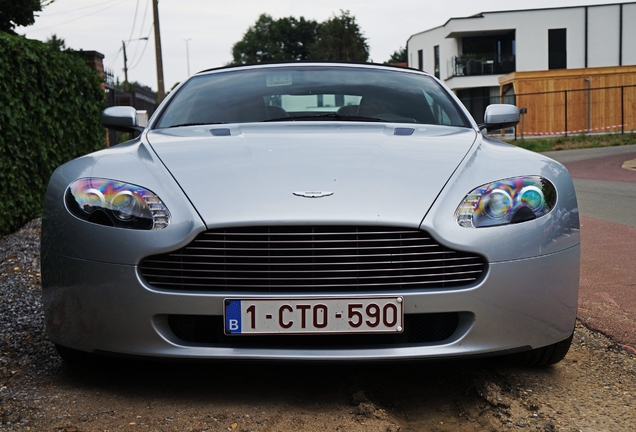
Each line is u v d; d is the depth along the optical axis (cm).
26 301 382
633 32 3541
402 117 349
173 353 234
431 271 234
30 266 474
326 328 229
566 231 252
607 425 230
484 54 3753
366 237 232
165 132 321
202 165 259
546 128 2981
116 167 261
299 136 295
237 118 342
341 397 249
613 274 449
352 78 381
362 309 229
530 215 246
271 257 229
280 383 264
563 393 257
